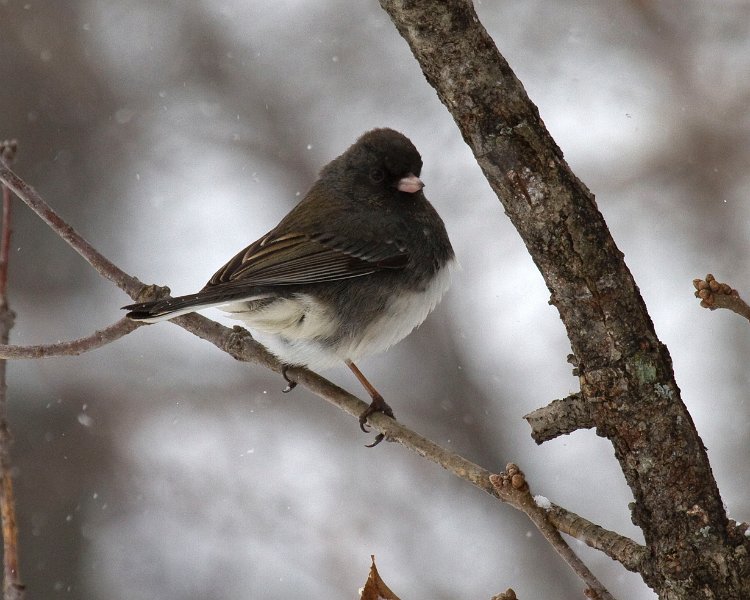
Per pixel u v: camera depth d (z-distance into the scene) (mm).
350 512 12469
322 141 15273
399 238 7871
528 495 4180
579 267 4012
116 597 12367
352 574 11781
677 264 12875
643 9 13391
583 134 13547
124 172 15523
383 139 8180
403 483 12828
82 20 15977
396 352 13797
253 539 12336
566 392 13031
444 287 8227
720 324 12336
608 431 4066
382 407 7562
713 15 13172
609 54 13656
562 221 4008
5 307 6754
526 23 14047
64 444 13422
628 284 4059
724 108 13078
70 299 14789
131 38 16000
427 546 12102
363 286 7672
